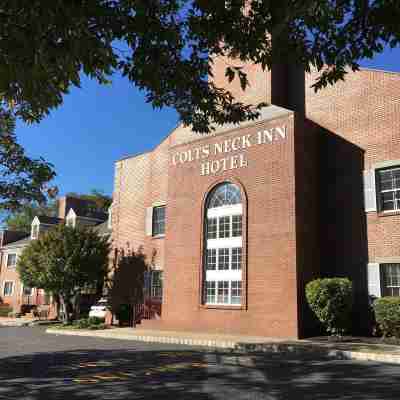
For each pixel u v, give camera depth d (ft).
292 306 55.57
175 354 45.62
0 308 131.54
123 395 27.66
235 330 61.00
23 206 39.83
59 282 87.10
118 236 90.99
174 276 70.95
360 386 29.43
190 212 70.95
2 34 15.40
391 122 57.88
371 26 22.08
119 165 95.81
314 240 60.29
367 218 58.13
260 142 63.57
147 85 24.63
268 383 30.63
